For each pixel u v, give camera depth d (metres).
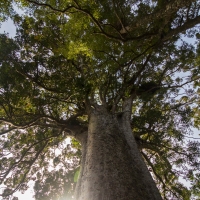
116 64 9.12
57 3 7.34
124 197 4.38
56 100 9.55
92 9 6.91
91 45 8.13
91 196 4.55
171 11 6.83
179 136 10.67
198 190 9.93
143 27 9.20
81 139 9.06
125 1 8.70
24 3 6.81
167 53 11.04
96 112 8.48
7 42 9.27
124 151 6.03
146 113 11.21
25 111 10.17
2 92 9.12
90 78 9.60
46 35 9.92
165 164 10.69
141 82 11.69
